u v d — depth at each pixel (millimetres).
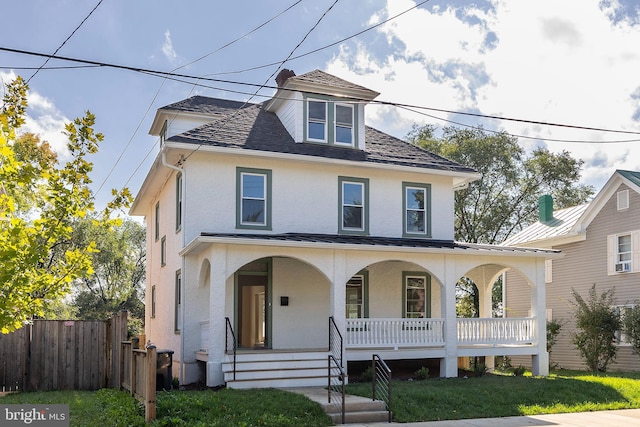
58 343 16078
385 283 21234
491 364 22906
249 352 16422
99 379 16219
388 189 21281
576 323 26734
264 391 14422
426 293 21797
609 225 26500
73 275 8477
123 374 14898
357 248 17656
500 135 38594
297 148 20000
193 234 18438
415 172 21328
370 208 20875
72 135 8469
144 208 27688
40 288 8195
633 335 23766
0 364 15594
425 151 22906
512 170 39406
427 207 21750
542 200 32125
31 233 7836
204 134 19078
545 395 15648
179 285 19875
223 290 16172
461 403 14398
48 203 8461
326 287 19812
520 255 19906
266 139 20047
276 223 19469
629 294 25250
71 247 35719
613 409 14945
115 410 11734
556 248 29359
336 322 17406
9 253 7117
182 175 18891
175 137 18312
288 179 19875
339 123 21234
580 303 25484
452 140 39375
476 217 40031
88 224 36500
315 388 15797
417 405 13984
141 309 52875
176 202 20109
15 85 8977
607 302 26062
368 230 20734
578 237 27828
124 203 8992
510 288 32188
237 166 19234
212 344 15914
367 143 22156
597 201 26984
